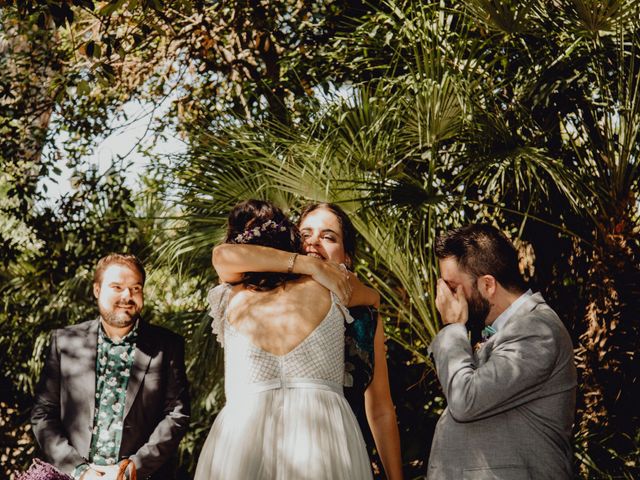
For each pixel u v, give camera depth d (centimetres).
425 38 484
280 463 231
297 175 441
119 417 351
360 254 514
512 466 236
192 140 527
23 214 702
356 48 602
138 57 706
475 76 511
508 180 506
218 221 465
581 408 466
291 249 265
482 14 473
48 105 720
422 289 434
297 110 612
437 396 545
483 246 260
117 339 362
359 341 275
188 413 362
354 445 241
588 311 470
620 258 446
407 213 416
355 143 440
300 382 239
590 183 460
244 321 246
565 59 500
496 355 243
